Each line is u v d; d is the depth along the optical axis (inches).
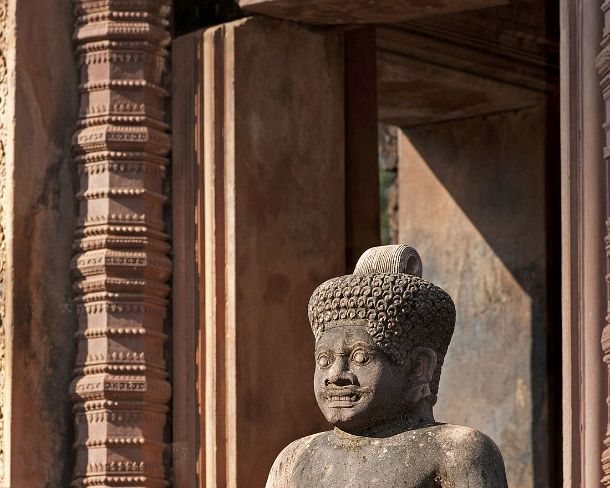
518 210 513.7
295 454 276.7
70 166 403.5
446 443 265.3
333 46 414.0
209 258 393.7
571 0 340.5
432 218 532.7
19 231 392.5
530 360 506.3
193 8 414.9
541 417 501.7
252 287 390.6
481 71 487.5
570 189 335.9
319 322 275.6
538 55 493.0
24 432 387.5
